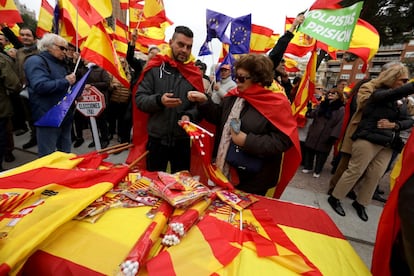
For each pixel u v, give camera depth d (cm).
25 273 73
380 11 973
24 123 451
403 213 68
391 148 249
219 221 101
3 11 339
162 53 207
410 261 67
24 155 357
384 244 90
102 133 427
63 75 252
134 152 222
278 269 80
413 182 69
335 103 362
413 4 926
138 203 105
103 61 200
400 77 232
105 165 146
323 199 301
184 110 200
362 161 250
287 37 202
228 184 135
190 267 74
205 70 383
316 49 235
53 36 238
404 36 1018
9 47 506
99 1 206
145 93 192
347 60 1533
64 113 212
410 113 365
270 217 112
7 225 76
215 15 261
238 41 282
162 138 200
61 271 71
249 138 140
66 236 81
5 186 100
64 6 258
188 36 187
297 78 415
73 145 425
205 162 138
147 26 332
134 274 66
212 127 221
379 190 358
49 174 115
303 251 94
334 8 190
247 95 152
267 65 146
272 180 162
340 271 86
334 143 366
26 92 258
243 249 87
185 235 87
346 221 258
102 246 79
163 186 111
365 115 253
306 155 402
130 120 423
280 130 144
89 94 218
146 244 76
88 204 93
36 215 81
